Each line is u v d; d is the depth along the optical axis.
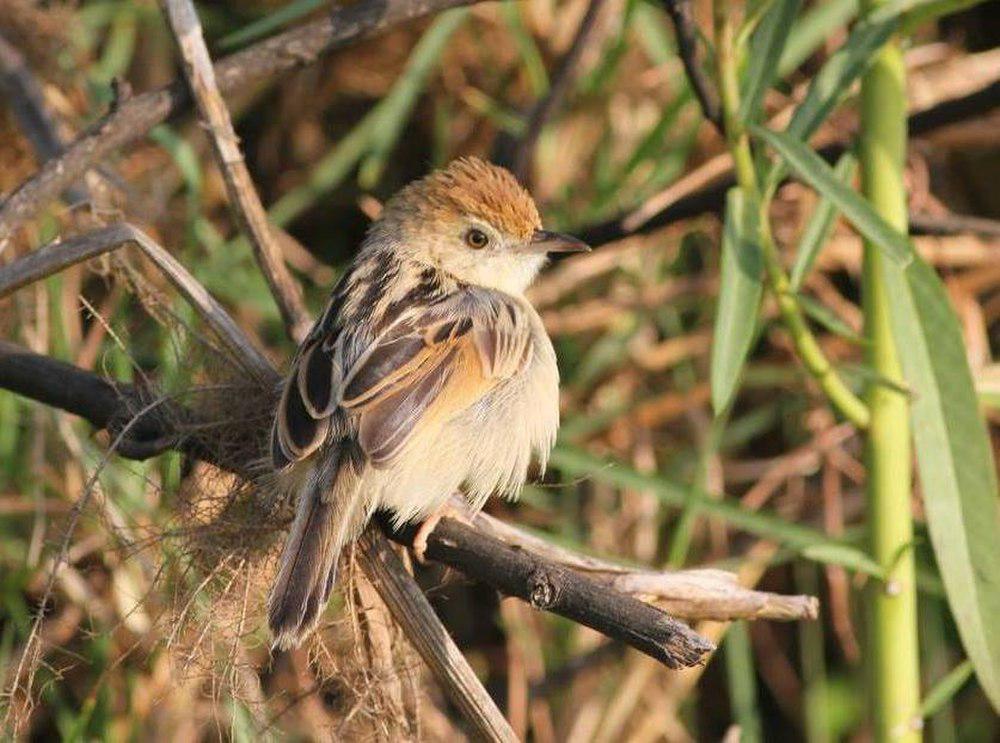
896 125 8.83
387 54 13.99
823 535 11.22
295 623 6.60
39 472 10.60
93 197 9.77
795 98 12.60
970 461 7.88
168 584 7.39
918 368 7.95
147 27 13.87
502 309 8.20
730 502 11.92
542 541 7.70
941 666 12.06
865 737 12.38
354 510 7.12
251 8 14.15
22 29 11.98
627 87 13.34
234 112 13.62
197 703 10.23
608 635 6.43
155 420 7.61
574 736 11.75
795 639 12.95
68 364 7.90
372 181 12.80
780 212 13.23
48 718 10.86
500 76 13.91
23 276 7.68
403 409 7.43
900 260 7.35
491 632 12.53
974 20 13.87
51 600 10.34
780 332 12.98
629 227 11.53
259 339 12.81
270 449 7.12
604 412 12.80
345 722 7.28
